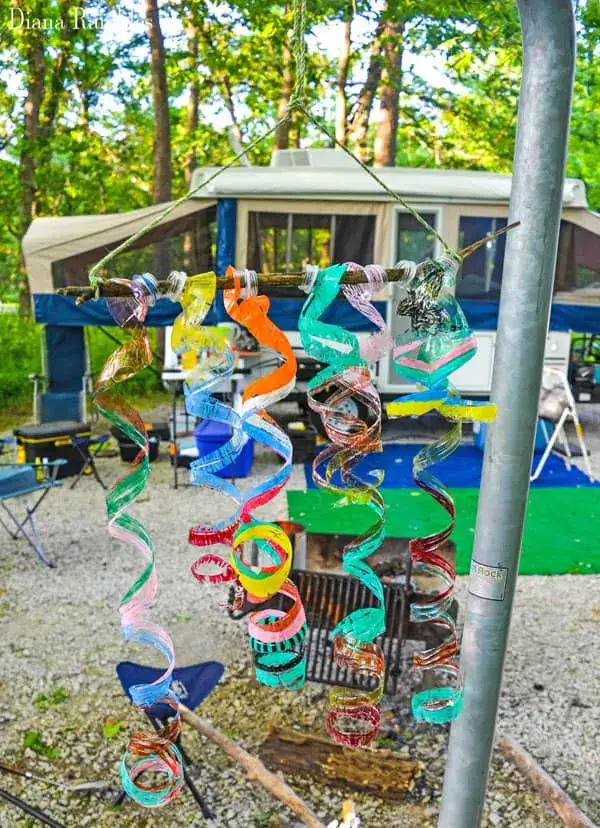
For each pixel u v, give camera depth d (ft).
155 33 41.91
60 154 53.98
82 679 12.64
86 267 26.23
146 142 63.98
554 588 16.33
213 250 26.27
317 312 4.77
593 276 26.81
